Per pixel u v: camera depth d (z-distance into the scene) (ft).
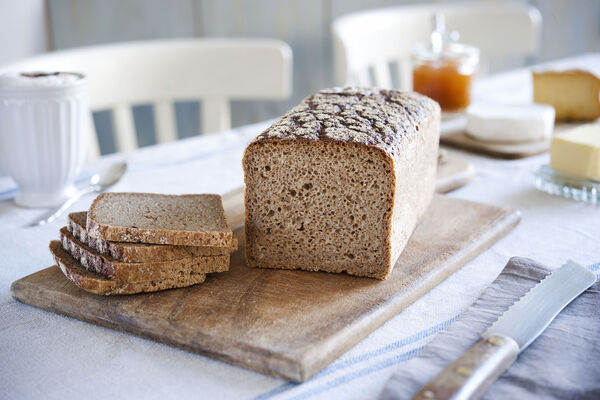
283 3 5.51
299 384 1.71
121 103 3.75
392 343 1.83
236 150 3.17
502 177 2.86
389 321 1.92
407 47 4.78
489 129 3.12
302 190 2.07
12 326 1.92
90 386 1.70
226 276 2.07
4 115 2.43
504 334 1.73
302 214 2.08
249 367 1.75
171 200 2.27
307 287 2.01
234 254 2.22
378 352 1.80
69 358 1.79
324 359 1.74
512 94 3.85
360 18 4.45
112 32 5.02
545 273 2.02
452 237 2.28
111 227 1.96
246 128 3.48
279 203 2.08
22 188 2.61
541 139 3.15
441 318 1.93
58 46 4.94
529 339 1.73
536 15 4.87
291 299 1.94
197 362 1.78
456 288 2.07
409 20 4.76
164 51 3.82
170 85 3.86
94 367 1.76
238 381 1.72
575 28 6.63
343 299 1.94
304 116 2.19
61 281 2.02
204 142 3.28
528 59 6.73
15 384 1.71
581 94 3.35
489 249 2.29
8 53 4.59
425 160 2.38
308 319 1.85
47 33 4.85
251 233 2.11
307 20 5.66
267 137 2.05
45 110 2.42
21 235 2.39
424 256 2.16
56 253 2.09
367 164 2.01
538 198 2.65
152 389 1.69
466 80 3.42
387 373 1.73
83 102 2.52
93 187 2.70
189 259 1.99
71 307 1.94
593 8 6.59
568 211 2.54
